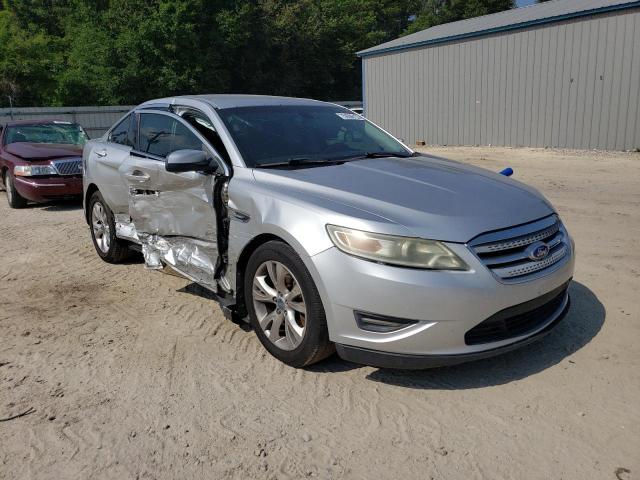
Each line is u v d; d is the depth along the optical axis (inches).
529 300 131.6
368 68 935.7
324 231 130.7
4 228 324.2
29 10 1605.6
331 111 203.0
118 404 131.2
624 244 246.7
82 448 115.3
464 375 139.3
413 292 122.4
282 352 144.4
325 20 1711.4
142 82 1321.4
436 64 817.5
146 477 106.4
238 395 133.6
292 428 120.2
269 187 148.6
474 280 124.0
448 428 118.4
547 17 665.6
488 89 754.2
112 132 238.7
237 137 169.8
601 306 177.3
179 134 186.9
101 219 239.5
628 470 104.1
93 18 1327.5
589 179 440.1
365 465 107.9
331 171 157.1
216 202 160.7
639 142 610.2
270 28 1540.4
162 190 183.0
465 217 130.3
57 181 366.6
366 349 128.6
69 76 1278.3
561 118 677.9
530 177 460.1
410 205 133.2
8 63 1229.7
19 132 429.7
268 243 143.4
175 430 120.6
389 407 126.8
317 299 133.1
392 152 189.5
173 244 184.2
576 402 126.0
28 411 129.0
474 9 1929.1
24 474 108.0
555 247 143.5
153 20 1264.8
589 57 639.1
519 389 132.0
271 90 1646.2
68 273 231.1
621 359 143.9
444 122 824.3
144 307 191.0
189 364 149.4
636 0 584.1
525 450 110.5
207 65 1346.0
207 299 196.4
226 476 106.1
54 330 173.5
